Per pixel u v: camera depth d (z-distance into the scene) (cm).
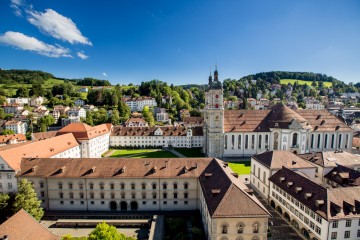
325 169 8025
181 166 7319
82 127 12812
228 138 13550
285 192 6638
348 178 7169
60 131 12656
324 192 5575
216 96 13138
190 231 6047
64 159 7644
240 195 5119
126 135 16050
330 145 13638
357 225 5241
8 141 15562
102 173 7169
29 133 19212
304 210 5862
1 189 7462
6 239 3984
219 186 5691
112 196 7256
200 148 15862
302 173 7206
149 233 5956
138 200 7238
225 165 7312
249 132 13475
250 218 4850
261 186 8219
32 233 4388
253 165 8888
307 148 13488
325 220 5109
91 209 7331
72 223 6594
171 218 6562
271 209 7312
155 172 7144
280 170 7356
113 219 6906
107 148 15612
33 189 6769
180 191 7150
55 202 7350
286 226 6338
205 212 5938
